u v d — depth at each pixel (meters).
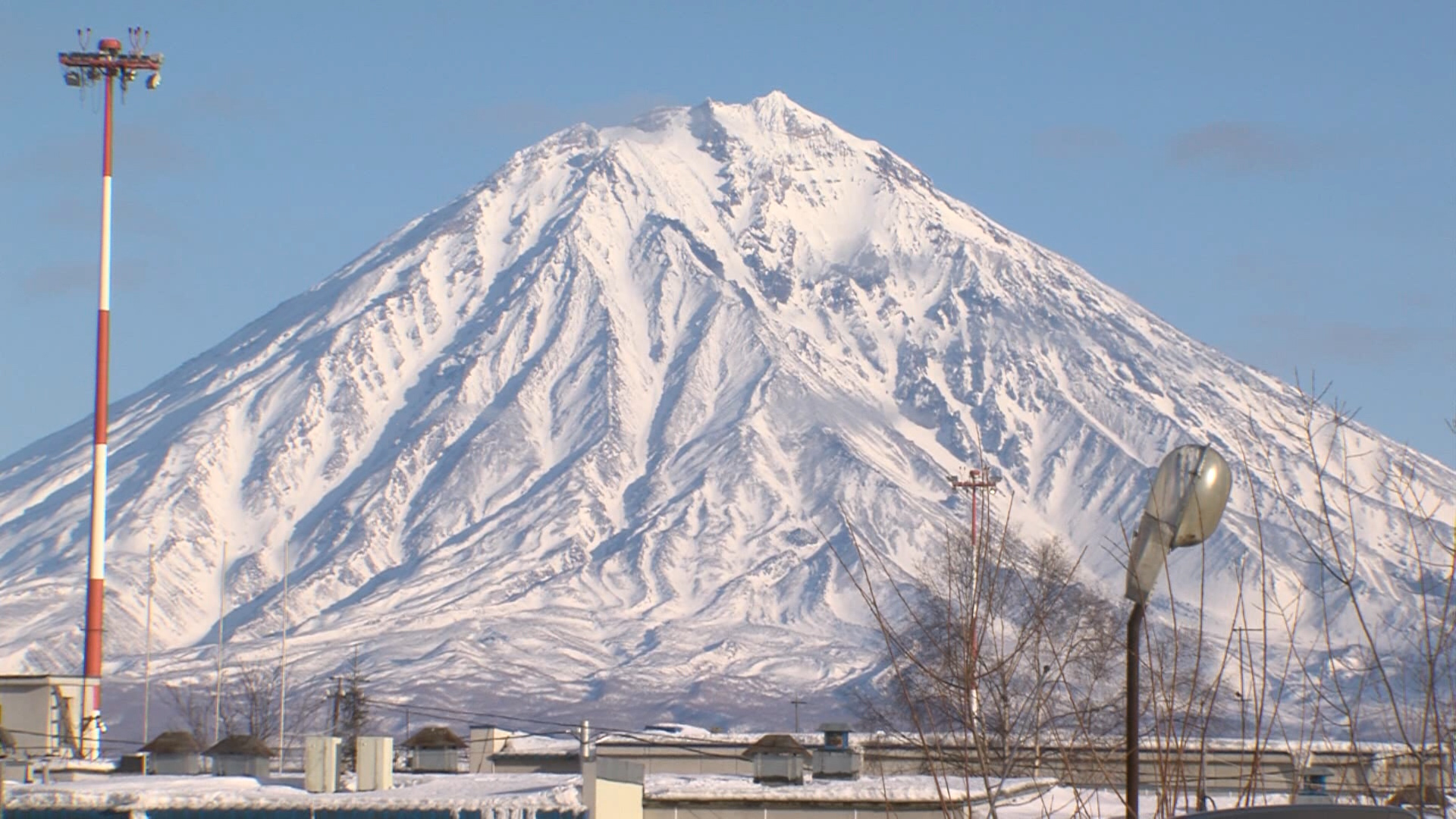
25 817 54.88
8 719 81.69
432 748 77.19
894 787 63.19
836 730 72.31
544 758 89.69
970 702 18.12
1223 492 14.94
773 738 68.69
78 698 83.94
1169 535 14.87
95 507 117.12
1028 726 19.03
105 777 65.25
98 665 113.75
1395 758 16.33
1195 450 15.09
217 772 68.62
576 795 56.53
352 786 60.84
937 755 18.77
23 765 64.56
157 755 70.38
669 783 67.50
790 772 67.69
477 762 91.25
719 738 92.75
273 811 55.03
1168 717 16.66
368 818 54.94
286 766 92.62
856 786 64.31
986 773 17.50
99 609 114.56
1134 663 14.88
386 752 60.59
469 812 54.62
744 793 65.38
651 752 90.31
